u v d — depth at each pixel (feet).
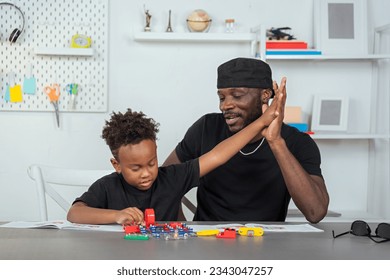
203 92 11.37
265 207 6.88
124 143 5.54
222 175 6.90
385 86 11.51
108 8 11.12
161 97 11.32
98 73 11.12
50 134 11.19
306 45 10.56
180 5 11.27
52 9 11.02
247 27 11.43
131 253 3.92
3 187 11.18
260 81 6.51
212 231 4.81
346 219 10.50
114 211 5.27
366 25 11.19
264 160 6.81
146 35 10.75
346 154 11.70
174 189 6.02
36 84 11.03
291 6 11.44
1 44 10.92
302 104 11.53
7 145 11.14
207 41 11.30
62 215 11.25
